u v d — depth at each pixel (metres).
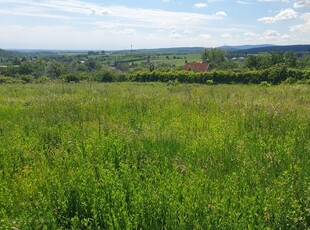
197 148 6.70
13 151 7.13
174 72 48.09
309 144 6.65
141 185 4.67
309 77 35.56
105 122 9.17
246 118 9.02
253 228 3.76
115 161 6.17
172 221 3.95
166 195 4.31
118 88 26.22
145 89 24.95
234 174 4.96
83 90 21.73
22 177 5.75
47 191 4.84
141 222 4.05
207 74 42.44
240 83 39.47
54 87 26.73
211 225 3.84
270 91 17.09
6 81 48.69
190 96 14.04
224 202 4.10
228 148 6.70
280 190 4.58
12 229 4.04
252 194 4.62
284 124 8.35
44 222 4.18
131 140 7.27
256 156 6.24
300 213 4.08
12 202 4.65
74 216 4.22
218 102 12.11
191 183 4.65
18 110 12.31
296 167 5.30
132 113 10.73
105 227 4.04
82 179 4.86
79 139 7.52
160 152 6.59
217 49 116.69
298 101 12.05
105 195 4.48
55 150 6.95
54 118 10.21
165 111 10.84
